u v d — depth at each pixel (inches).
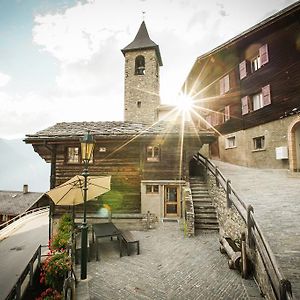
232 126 757.9
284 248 225.6
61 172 513.0
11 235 702.5
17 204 1407.5
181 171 497.0
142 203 488.4
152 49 1072.2
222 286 234.8
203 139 497.0
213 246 350.3
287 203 335.3
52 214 499.2
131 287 241.0
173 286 240.5
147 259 310.8
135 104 1059.9
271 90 603.5
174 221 472.1
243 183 452.4
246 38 664.4
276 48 593.6
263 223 276.4
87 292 227.8
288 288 147.4
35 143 492.7
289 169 546.6
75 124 606.9
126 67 1089.4
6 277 430.9
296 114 532.7
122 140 499.2
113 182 503.8
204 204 469.4
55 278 257.6
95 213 494.3
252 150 666.8
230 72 772.6
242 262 252.5
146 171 501.0
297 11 521.3
